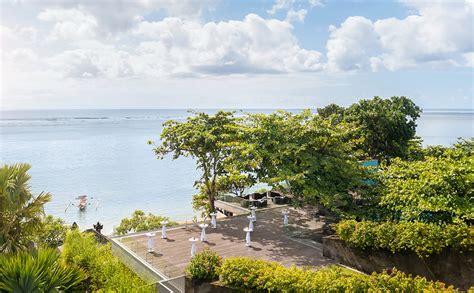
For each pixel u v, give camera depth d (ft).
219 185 107.76
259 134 77.92
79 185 199.41
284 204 95.25
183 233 73.31
